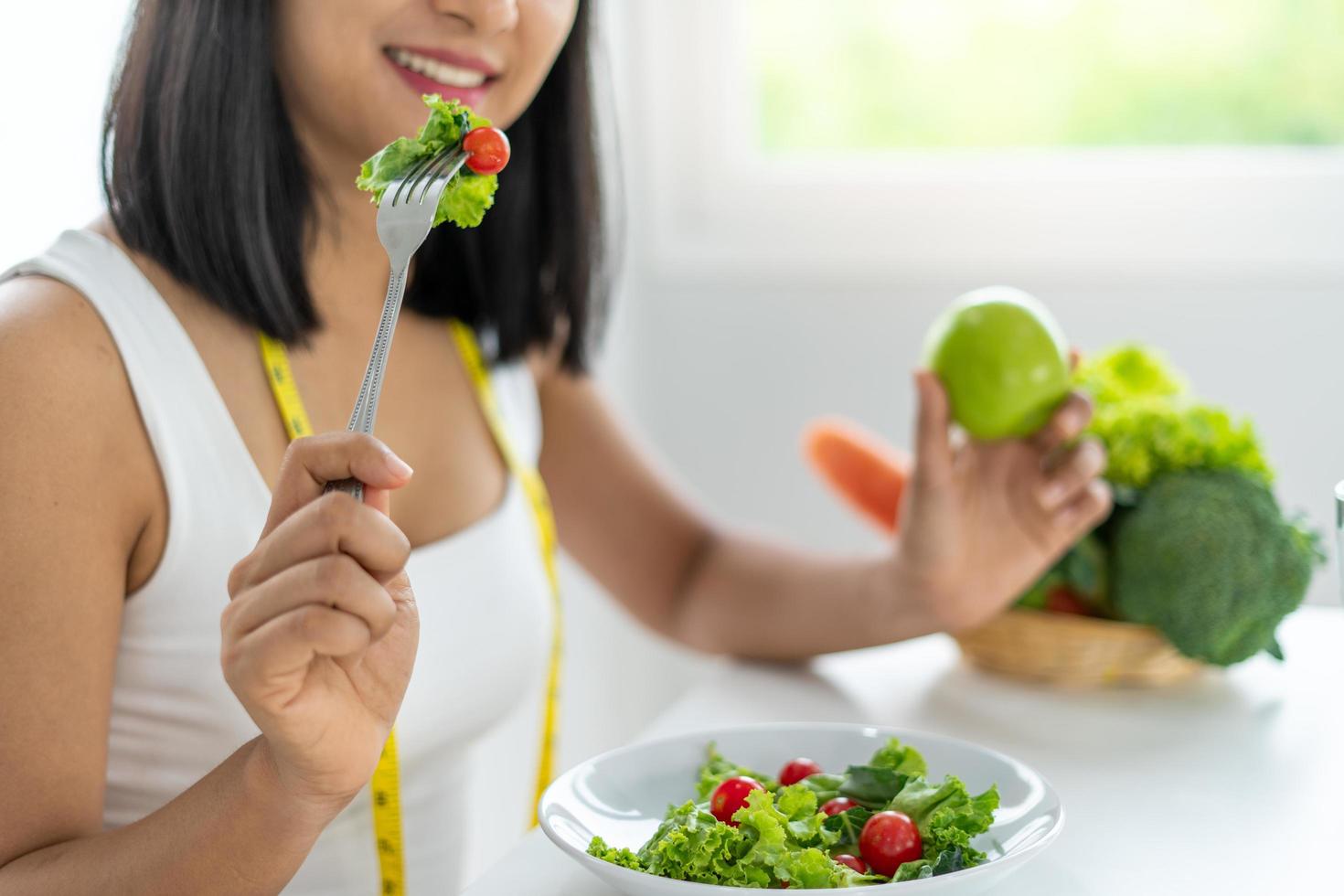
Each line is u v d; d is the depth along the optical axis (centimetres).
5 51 127
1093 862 73
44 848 70
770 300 189
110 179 91
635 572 126
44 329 78
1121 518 107
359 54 87
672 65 195
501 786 182
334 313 100
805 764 77
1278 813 80
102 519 78
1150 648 104
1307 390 174
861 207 191
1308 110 181
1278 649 104
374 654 62
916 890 60
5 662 70
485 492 105
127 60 89
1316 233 178
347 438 58
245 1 86
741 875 62
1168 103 185
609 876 62
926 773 76
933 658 115
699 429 193
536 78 95
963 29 190
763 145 199
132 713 86
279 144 90
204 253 87
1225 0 181
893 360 186
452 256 108
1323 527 174
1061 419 100
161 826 66
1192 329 177
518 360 115
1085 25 186
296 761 59
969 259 182
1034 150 190
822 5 194
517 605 100
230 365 90
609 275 126
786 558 119
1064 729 96
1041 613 108
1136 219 183
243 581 58
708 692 105
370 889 93
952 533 104
